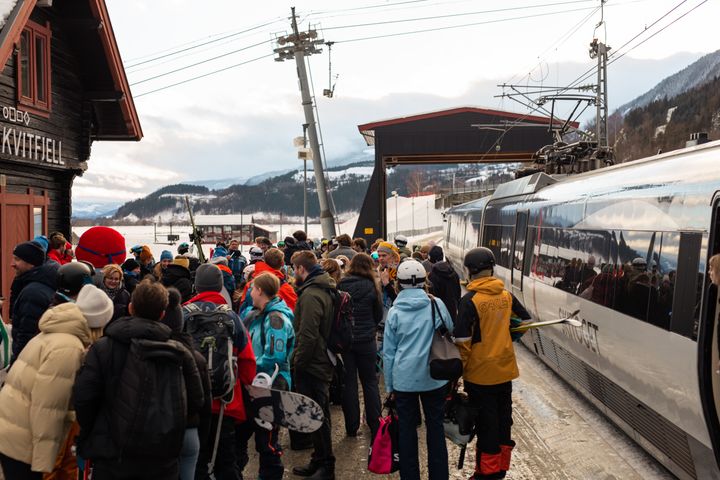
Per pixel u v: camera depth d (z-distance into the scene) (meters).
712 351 4.13
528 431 6.25
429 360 4.50
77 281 3.98
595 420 6.60
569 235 7.83
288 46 22.83
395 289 7.51
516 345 11.22
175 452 3.14
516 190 12.35
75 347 3.36
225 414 4.20
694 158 4.79
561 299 7.89
